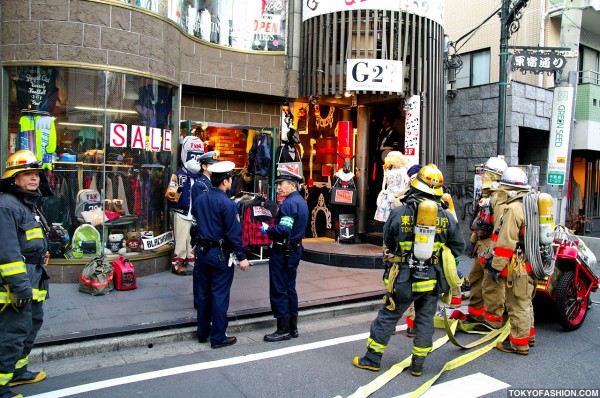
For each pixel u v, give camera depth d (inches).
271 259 226.1
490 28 592.1
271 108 414.6
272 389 173.0
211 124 373.7
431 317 189.9
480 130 490.9
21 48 283.3
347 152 431.5
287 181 230.2
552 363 204.4
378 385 176.9
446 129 508.4
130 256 307.7
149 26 308.7
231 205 214.4
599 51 661.9
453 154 513.7
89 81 292.0
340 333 239.1
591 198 702.5
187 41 358.0
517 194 218.1
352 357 205.9
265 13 395.2
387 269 198.4
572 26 402.0
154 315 237.3
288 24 407.5
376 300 288.8
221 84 374.0
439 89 417.4
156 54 313.7
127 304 254.2
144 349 212.2
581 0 402.0
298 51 410.9
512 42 578.6
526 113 491.5
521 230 216.1
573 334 248.1
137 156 313.0
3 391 157.5
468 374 190.5
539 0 553.6
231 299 269.9
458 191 495.2
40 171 169.8
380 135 462.6
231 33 382.0
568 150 402.9
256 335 234.5
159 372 186.4
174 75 334.3
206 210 214.7
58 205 289.4
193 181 324.8
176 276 318.3
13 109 289.4
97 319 228.8
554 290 246.5
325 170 455.2
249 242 346.6
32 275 166.4
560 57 386.0
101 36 290.5
